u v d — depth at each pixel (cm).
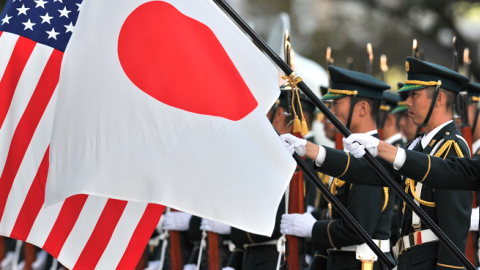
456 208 1232
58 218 1290
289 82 1166
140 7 1141
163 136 1091
